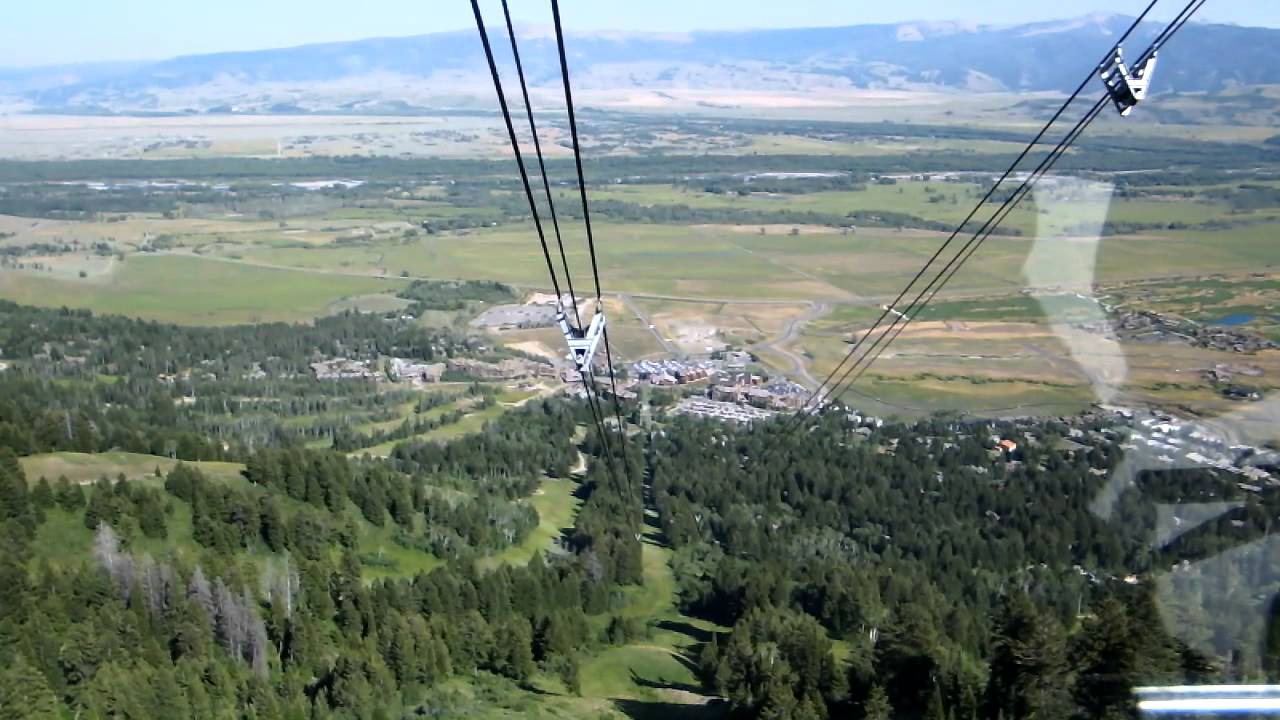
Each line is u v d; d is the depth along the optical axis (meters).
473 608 96.31
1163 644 33.94
